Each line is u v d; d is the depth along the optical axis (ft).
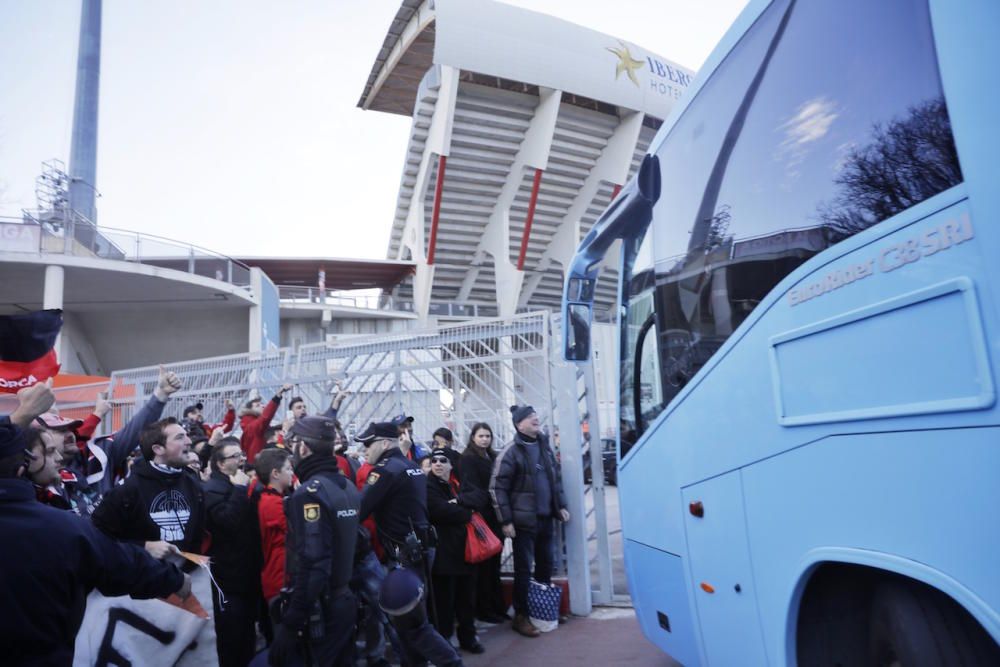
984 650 6.46
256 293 101.30
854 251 7.19
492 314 190.39
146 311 103.76
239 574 15.38
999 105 5.60
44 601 6.95
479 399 25.77
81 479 17.21
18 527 6.99
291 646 11.90
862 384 6.93
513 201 180.65
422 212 180.34
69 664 7.16
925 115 6.50
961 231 5.87
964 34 6.01
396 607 13.24
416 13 175.32
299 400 25.05
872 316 6.82
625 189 14.20
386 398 27.63
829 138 7.86
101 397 19.11
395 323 165.89
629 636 19.40
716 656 10.42
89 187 106.01
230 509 15.40
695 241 11.02
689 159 11.44
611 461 29.63
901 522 6.37
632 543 14.01
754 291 9.13
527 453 20.98
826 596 8.33
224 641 15.08
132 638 11.67
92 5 231.09
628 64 172.14
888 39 7.07
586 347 17.63
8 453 7.20
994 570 5.41
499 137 170.60
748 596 9.24
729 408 9.67
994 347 5.47
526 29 157.79
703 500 10.52
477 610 22.09
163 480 13.32
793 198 8.43
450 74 154.30
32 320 15.49
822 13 8.15
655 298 12.60
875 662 7.75
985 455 5.51
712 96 10.84
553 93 163.43
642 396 13.58
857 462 6.99
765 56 9.38
